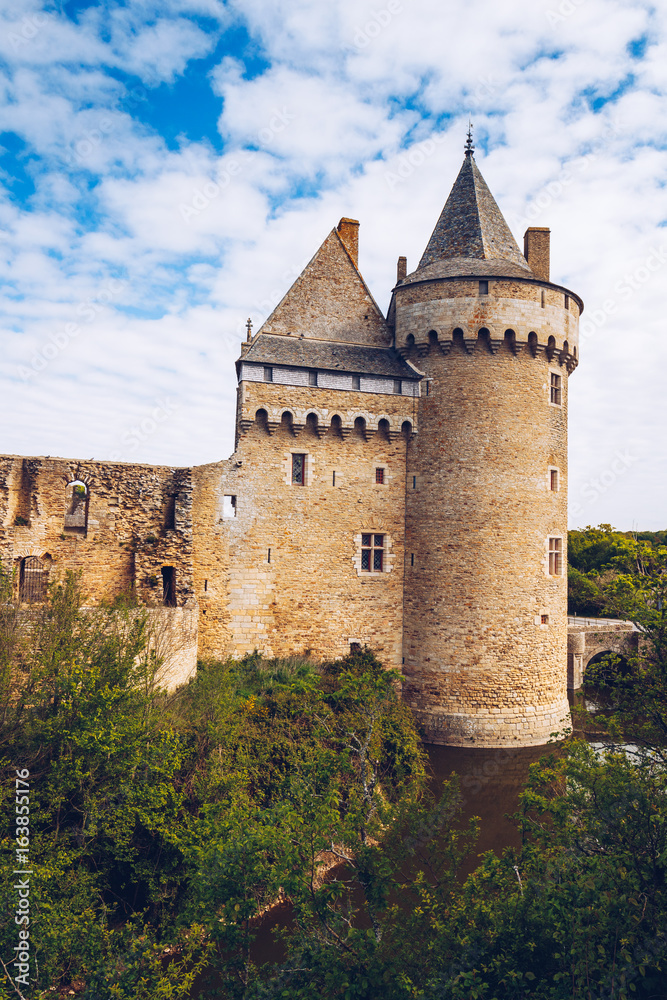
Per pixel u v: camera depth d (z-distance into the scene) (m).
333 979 9.34
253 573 26.30
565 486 29.05
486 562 26.47
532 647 26.69
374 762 19.33
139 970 11.54
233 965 11.20
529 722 26.22
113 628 18.86
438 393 27.67
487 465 26.78
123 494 24.59
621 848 10.19
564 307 28.31
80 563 23.88
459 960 9.41
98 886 14.66
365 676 22.94
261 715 20.27
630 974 8.55
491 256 28.77
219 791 16.42
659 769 11.84
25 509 23.61
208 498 25.78
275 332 28.55
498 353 27.16
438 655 26.75
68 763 14.73
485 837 19.25
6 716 15.20
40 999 10.98
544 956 9.57
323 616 27.14
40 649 16.31
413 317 28.17
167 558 24.53
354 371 27.56
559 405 28.70
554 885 9.52
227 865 10.73
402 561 28.38
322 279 29.80
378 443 28.20
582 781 11.05
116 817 14.80
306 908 10.53
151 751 15.68
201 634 25.44
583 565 54.38
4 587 17.55
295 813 11.88
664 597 12.52
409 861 16.53
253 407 26.33
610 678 12.82
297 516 27.00
